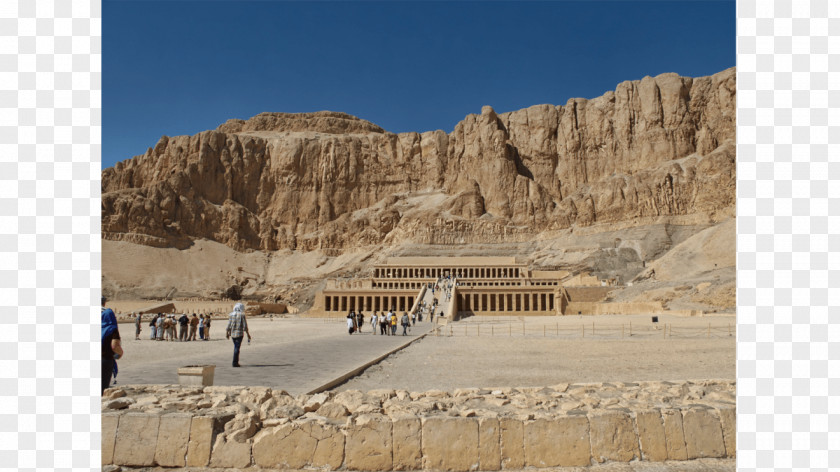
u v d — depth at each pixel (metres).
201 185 187.88
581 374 22.28
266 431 9.84
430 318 79.25
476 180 184.00
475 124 195.50
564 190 186.50
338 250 180.88
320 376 18.66
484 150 186.00
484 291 97.94
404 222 173.12
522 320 75.25
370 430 9.79
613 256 129.75
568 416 10.07
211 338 44.19
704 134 167.62
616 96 187.62
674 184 148.12
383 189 199.62
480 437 9.84
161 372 18.92
